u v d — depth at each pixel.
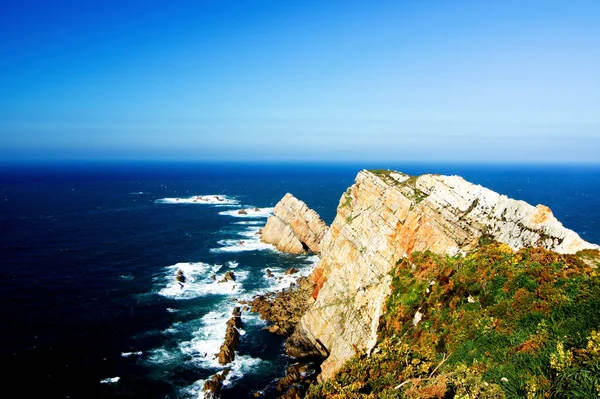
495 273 29.55
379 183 51.72
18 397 40.16
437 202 42.38
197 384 43.06
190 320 57.78
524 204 35.41
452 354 24.47
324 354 47.50
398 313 35.72
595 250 28.84
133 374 44.53
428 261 37.97
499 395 17.31
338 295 48.91
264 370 46.25
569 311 22.19
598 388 14.73
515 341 22.39
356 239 50.66
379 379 23.97
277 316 58.38
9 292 67.00
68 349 49.44
